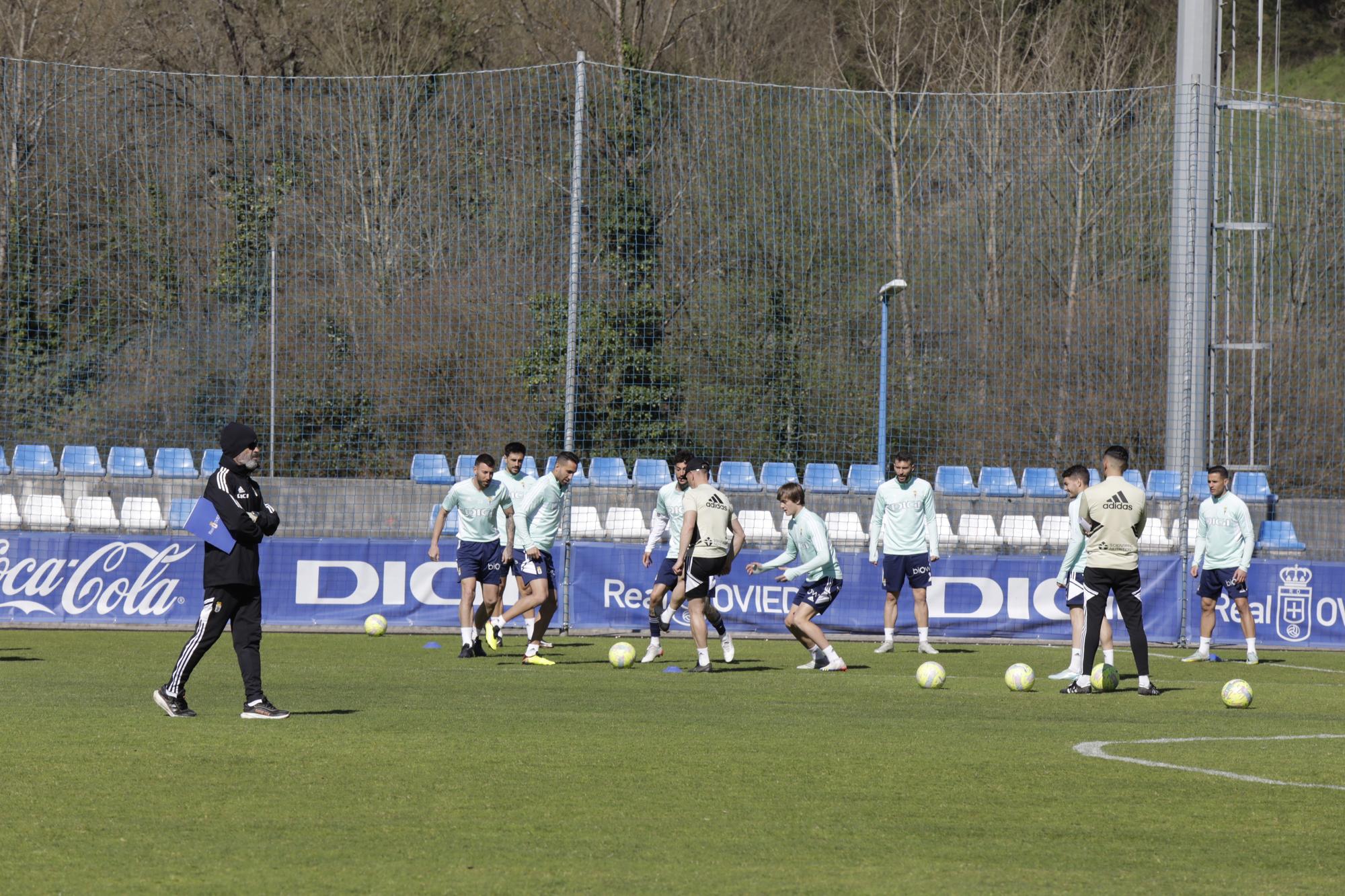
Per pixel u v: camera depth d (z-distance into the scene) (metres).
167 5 127.44
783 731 31.86
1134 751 29.62
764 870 19.08
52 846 20.00
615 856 19.77
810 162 87.31
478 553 50.34
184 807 22.64
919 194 92.19
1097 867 19.50
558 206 86.44
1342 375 77.62
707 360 76.06
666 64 130.00
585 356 73.69
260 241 84.56
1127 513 41.12
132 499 67.88
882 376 76.44
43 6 122.69
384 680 42.47
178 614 59.69
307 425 77.25
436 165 88.75
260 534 32.66
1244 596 54.16
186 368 78.88
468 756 27.53
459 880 18.34
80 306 79.38
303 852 19.78
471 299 81.38
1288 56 174.00
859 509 73.75
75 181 81.62
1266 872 19.33
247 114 87.50
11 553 58.78
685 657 51.78
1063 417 81.12
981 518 69.12
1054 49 145.38
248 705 32.38
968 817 22.77
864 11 145.12
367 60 129.38
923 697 39.72
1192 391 62.09
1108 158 92.69
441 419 77.00
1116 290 86.12
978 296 89.25
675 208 80.19
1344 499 69.62
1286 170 80.38
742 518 67.81
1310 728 34.03
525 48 130.00
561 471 48.34
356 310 81.44
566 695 38.78
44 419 76.38
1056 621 60.25
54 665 45.56
